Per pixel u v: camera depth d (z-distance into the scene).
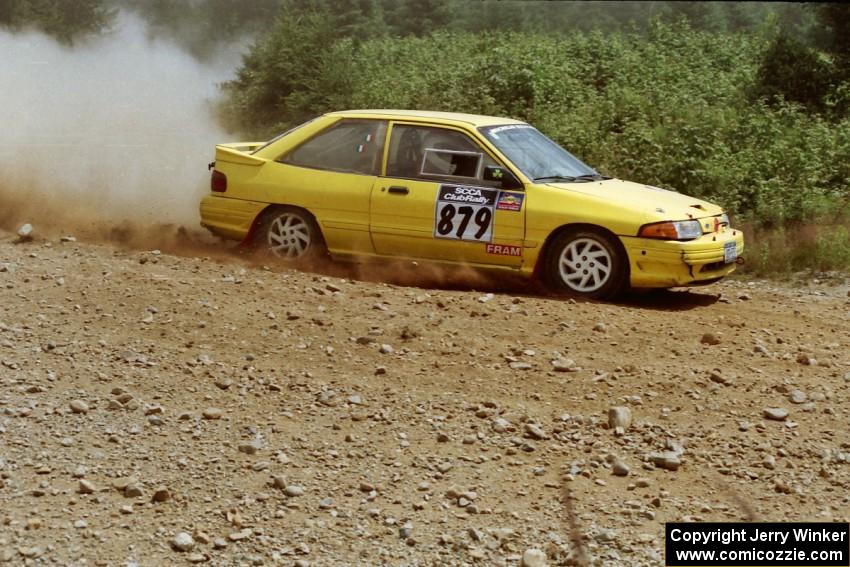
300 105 22.08
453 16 55.50
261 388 6.36
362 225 9.47
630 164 14.58
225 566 4.35
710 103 18.94
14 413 5.78
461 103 19.50
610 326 7.85
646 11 85.75
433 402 6.23
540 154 9.57
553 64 20.94
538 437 5.78
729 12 73.56
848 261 11.23
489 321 7.83
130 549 4.44
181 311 7.66
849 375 6.95
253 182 9.90
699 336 7.78
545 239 8.91
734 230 9.57
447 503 4.99
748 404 6.38
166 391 6.24
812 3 20.61
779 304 9.54
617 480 5.34
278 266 9.66
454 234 9.18
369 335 7.35
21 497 4.85
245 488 5.06
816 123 16.56
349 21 48.62
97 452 5.38
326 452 5.50
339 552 4.50
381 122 9.61
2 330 7.09
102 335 7.13
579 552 4.45
